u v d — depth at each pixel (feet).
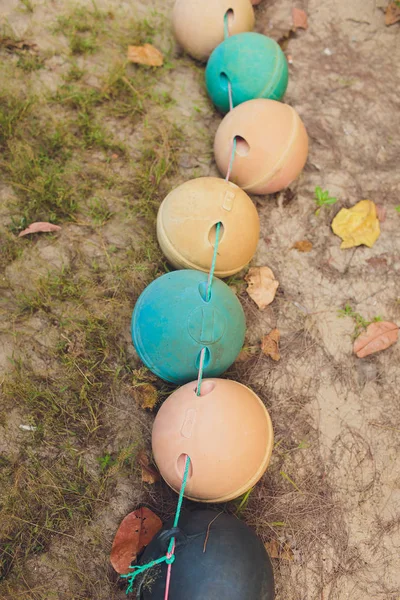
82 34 4.86
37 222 4.15
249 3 4.51
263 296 4.17
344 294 4.28
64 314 3.98
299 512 3.74
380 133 4.75
